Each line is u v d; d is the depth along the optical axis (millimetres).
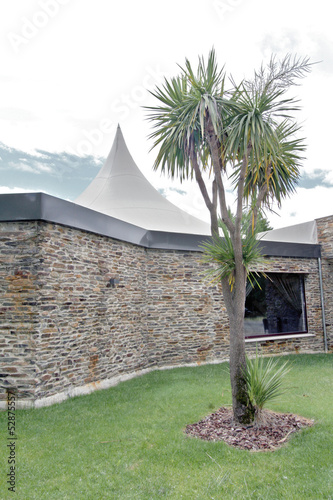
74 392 6309
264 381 4848
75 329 6496
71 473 3537
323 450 3920
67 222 6309
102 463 3740
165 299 9141
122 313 7922
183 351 9195
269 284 11031
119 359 7699
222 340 9758
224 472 3516
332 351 11383
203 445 4121
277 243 10898
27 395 5566
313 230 12008
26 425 4766
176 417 5121
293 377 7629
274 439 4305
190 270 9516
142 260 8859
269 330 10820
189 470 3576
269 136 4559
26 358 5633
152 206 11430
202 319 9523
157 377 7824
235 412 4750
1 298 5738
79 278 6668
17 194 5801
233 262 4887
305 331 11352
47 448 4102
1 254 5816
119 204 11266
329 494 3086
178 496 3125
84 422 4945
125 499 3088
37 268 5762
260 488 3230
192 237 9562
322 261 11711
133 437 4422
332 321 11586
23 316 5703
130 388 6875
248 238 5043
